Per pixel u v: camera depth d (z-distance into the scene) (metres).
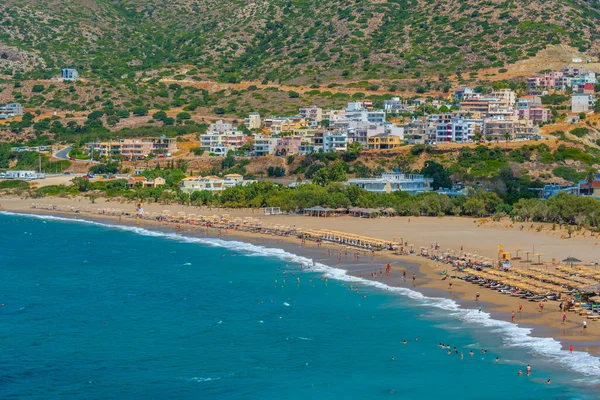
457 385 193.00
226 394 193.25
